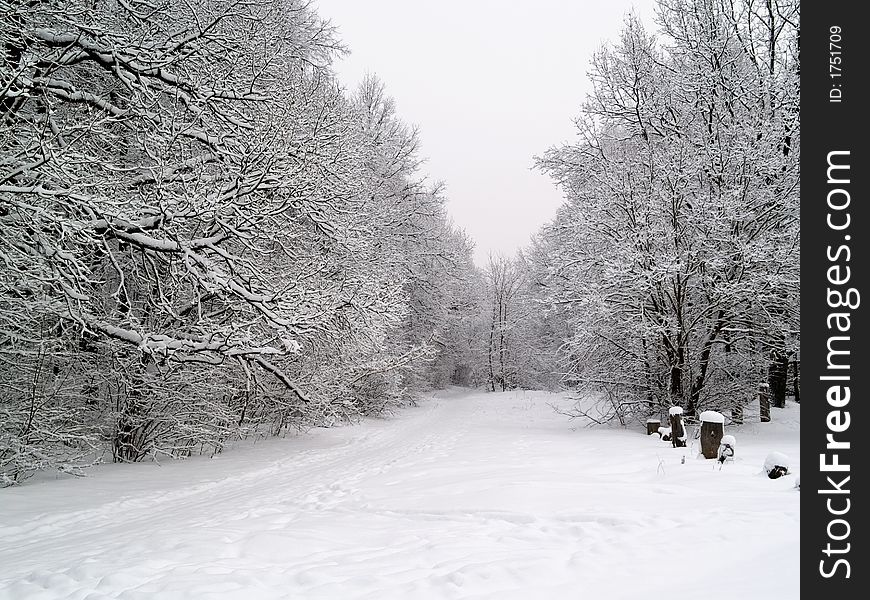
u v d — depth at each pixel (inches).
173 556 176.6
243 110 448.1
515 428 675.4
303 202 432.1
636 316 583.8
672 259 529.0
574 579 142.0
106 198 311.1
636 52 677.9
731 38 667.4
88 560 180.9
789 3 639.1
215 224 400.8
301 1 626.8
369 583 145.9
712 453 328.8
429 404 1300.4
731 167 579.8
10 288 322.7
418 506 241.4
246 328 455.5
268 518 236.2
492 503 229.9
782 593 119.1
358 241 552.7
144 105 371.2
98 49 343.9
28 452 366.6
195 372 487.8
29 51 318.0
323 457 509.4
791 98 583.2
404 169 1081.4
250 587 145.0
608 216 616.7
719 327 573.6
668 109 642.2
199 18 417.1
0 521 273.7
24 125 349.4
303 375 585.6
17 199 291.4
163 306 393.7
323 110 492.1
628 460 337.1
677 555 154.3
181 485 374.0
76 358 434.6
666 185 567.2
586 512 205.5
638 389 653.9
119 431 467.2
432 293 1153.4
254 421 648.4
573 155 698.2
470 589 138.2
